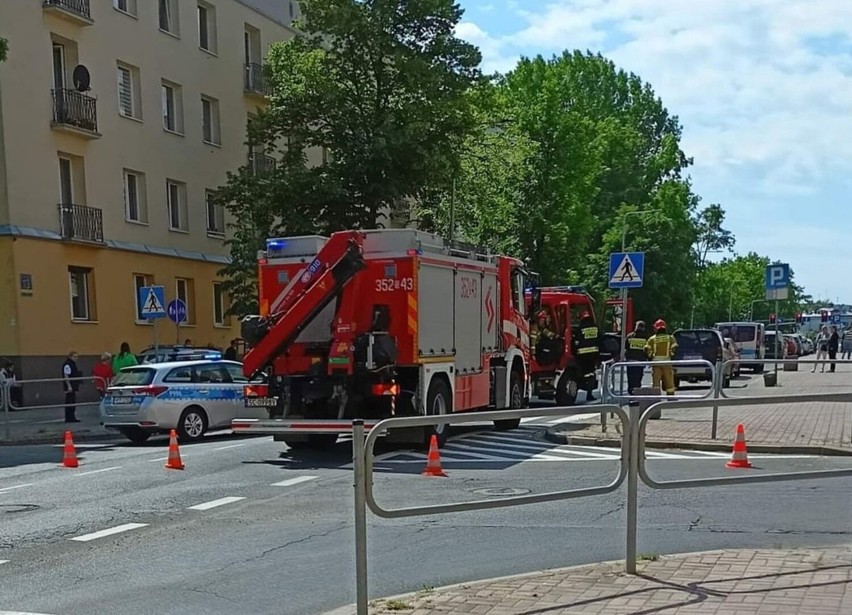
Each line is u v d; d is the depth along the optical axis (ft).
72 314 91.45
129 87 103.14
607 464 38.91
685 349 102.53
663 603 17.48
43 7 88.84
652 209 196.85
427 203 107.14
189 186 112.06
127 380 57.47
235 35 122.31
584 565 21.44
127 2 103.14
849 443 41.75
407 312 45.32
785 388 81.46
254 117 103.35
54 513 31.73
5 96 84.33
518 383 59.93
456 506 18.57
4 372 78.48
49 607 20.43
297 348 46.16
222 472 40.65
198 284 112.47
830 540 24.56
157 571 23.47
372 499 17.42
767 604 17.21
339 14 95.14
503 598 18.38
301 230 94.02
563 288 78.79
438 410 47.67
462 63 101.30
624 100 231.91
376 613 17.85
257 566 23.66
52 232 89.04
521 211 147.23
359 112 98.07
